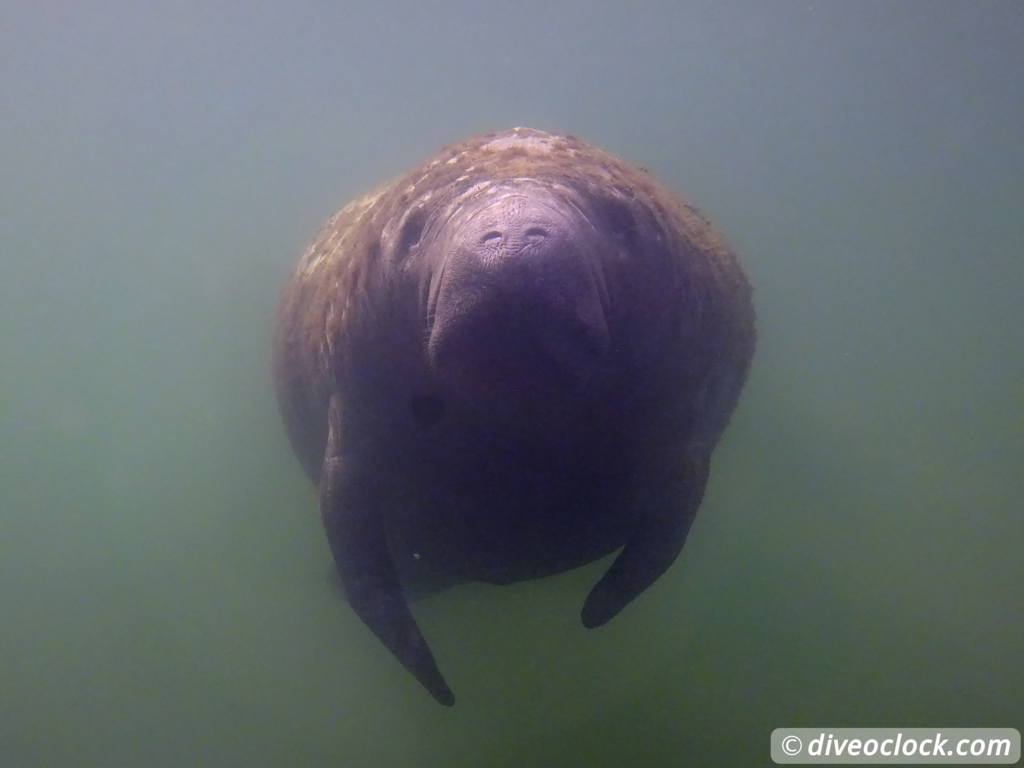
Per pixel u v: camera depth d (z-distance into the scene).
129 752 2.71
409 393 1.40
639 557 1.63
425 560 1.79
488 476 1.45
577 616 2.63
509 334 1.08
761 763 2.14
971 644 2.60
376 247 1.45
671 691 2.43
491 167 1.44
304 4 10.61
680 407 1.53
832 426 3.90
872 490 3.42
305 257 2.26
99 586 3.80
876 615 2.75
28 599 3.81
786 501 3.28
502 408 1.25
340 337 1.52
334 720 2.72
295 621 3.23
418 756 2.40
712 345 1.66
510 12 11.40
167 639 3.31
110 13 11.02
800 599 2.82
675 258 1.48
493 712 2.41
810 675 2.48
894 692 2.41
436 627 2.56
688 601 2.79
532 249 1.09
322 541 3.24
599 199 1.38
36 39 11.91
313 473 2.18
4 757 2.76
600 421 1.38
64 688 3.14
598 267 1.24
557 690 2.46
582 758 2.19
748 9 11.34
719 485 3.28
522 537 1.58
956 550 3.08
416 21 11.67
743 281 2.16
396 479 1.56
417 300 1.31
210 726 2.82
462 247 1.13
